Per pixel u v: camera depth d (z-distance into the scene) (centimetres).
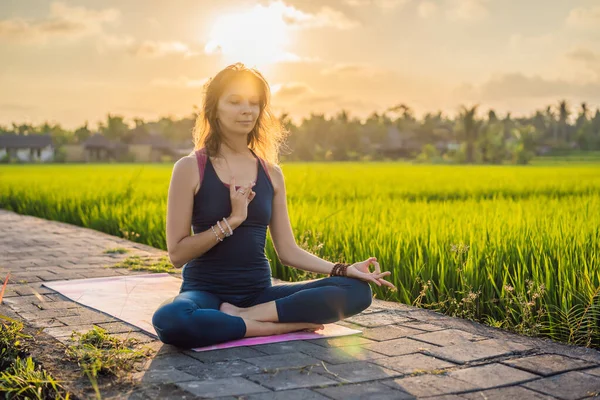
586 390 346
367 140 12512
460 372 372
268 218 463
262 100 463
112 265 751
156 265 742
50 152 10794
